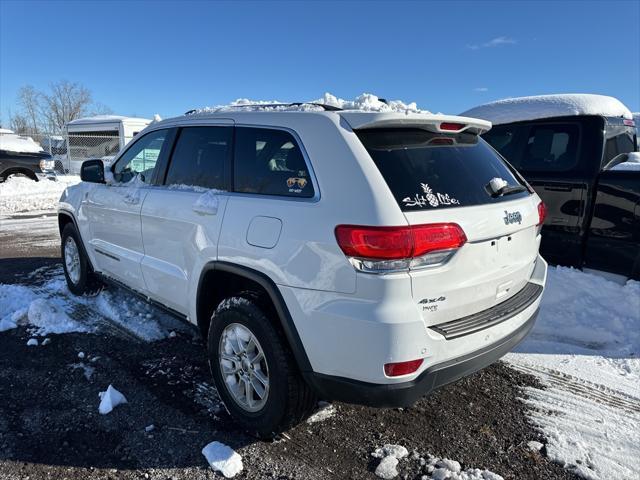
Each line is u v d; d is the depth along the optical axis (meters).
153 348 4.05
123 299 5.03
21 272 6.27
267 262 2.69
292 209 2.64
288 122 2.87
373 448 2.83
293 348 2.62
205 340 3.46
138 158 4.19
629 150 5.34
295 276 2.56
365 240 2.30
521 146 5.38
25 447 2.81
